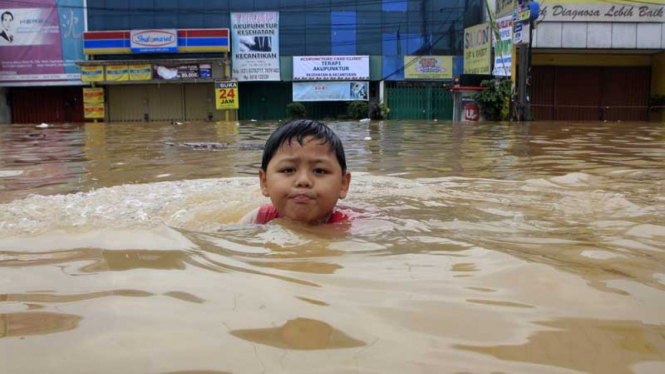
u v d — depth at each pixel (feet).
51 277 4.44
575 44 66.90
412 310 3.68
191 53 74.59
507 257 5.10
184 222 7.00
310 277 4.43
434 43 73.36
